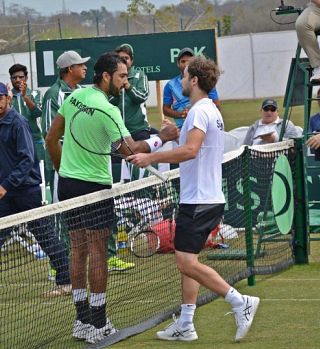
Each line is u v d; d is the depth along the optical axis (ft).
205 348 25.05
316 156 37.65
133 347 25.48
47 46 54.65
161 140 26.37
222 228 36.55
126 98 40.57
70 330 26.94
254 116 110.01
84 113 26.76
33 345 25.39
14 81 46.52
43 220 26.99
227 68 142.92
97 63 26.86
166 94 43.34
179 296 30.60
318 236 42.80
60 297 29.68
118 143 26.20
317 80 39.50
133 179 42.11
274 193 35.68
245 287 32.86
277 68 141.59
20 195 34.58
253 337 25.98
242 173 33.22
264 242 37.01
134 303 29.91
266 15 159.74
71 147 27.32
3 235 25.07
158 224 32.37
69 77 37.81
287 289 32.32
